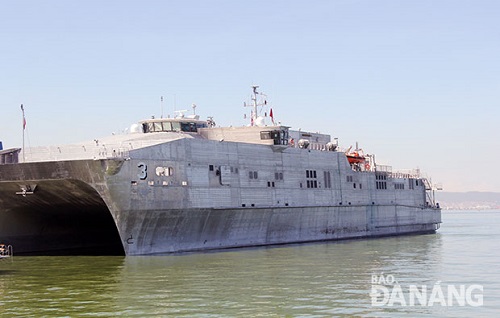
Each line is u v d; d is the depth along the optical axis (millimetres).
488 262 59750
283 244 80500
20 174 62156
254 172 75875
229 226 72750
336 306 37969
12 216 72625
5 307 38375
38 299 40844
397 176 107312
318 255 65750
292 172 81938
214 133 82125
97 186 60406
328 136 99875
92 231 84438
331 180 89000
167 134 74250
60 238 80312
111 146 66500
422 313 36344
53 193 65750
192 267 55312
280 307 37594
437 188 116000
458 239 93125
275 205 78250
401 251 71062
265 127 80062
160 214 64312
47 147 68500
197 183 68250
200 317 35062
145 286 45281
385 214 100375
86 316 35656
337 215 89812
